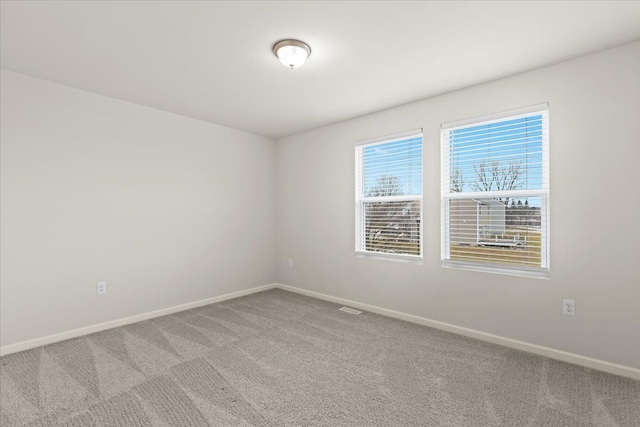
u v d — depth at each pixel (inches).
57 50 89.2
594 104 91.4
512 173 107.6
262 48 88.7
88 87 115.1
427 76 106.7
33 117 106.6
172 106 135.3
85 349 104.2
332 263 162.2
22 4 68.9
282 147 189.0
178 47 87.8
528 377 86.9
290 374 89.0
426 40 84.7
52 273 110.3
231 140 168.4
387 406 74.6
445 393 79.7
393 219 139.7
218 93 121.1
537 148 102.8
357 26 78.4
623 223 87.4
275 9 71.5
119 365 93.4
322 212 167.2
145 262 134.5
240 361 96.5
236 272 170.6
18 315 103.4
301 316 138.6
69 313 113.9
